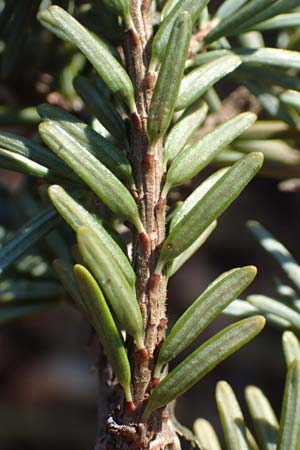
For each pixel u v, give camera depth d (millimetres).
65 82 172
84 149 115
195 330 115
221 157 158
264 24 139
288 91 143
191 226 116
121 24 129
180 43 115
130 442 117
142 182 120
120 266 115
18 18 150
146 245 118
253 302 137
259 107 169
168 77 116
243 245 421
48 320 449
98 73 119
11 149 124
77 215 113
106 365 144
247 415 389
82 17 147
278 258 143
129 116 123
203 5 122
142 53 122
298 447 119
